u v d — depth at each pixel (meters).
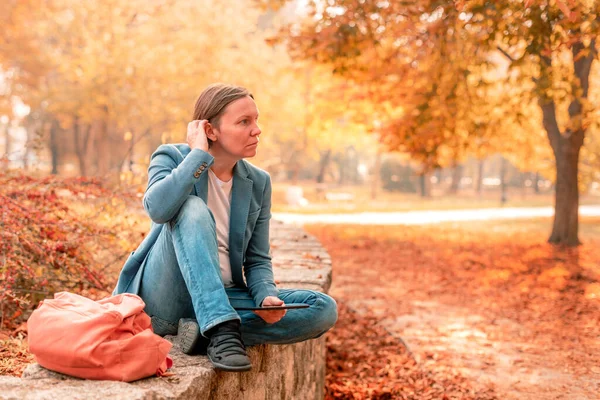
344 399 5.07
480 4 6.52
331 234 17.42
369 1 8.91
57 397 1.90
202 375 2.27
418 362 5.81
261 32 26.95
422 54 10.48
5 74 28.48
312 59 11.60
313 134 19.16
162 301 2.69
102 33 24.28
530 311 8.00
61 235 4.63
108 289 4.92
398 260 12.74
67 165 50.00
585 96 12.81
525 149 18.45
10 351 3.48
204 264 2.47
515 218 26.11
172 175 2.52
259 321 2.72
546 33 6.59
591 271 11.35
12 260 4.18
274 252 6.07
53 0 24.39
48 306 2.26
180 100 24.44
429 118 11.93
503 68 15.57
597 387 5.05
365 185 64.88
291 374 3.54
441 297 8.91
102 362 2.10
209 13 24.61
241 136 2.68
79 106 26.36
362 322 7.28
